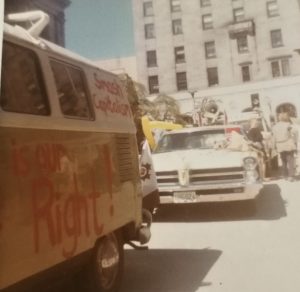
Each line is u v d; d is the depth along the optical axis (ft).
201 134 27.30
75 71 11.26
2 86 8.04
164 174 23.53
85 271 11.08
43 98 9.40
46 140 9.05
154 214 25.89
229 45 112.06
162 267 15.20
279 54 107.24
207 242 18.53
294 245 16.94
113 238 12.39
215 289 12.50
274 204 26.50
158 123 38.17
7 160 7.75
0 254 7.36
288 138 36.35
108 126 12.28
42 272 8.58
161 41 114.42
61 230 9.23
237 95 112.57
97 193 10.99
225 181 22.76
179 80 118.42
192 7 111.14
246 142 25.50
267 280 13.03
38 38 9.89
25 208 8.08
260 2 105.91
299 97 104.63
